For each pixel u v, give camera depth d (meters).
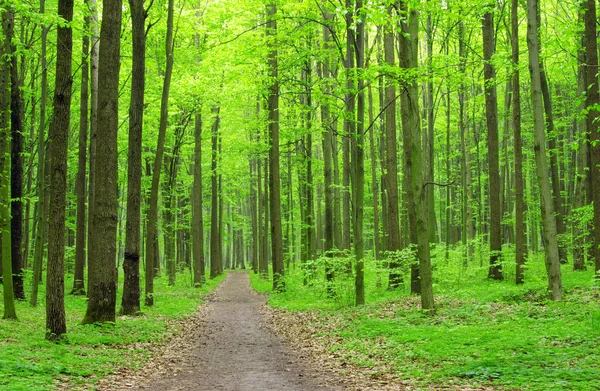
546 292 14.33
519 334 10.21
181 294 26.34
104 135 13.44
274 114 24.91
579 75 20.16
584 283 15.22
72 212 31.58
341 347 11.52
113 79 13.48
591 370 7.36
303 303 20.94
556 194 22.11
